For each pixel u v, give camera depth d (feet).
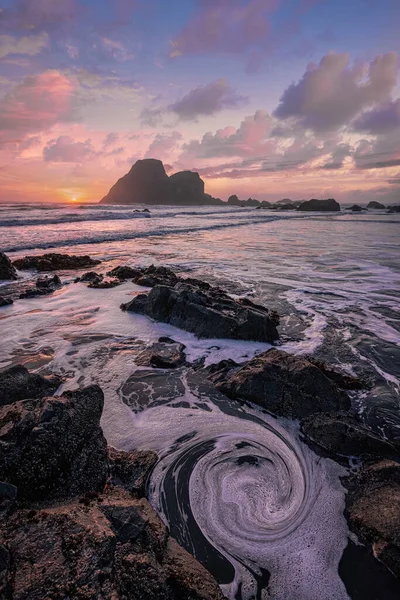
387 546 12.55
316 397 21.38
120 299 43.75
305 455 17.78
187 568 10.89
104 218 163.12
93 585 8.79
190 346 30.76
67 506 12.09
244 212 297.33
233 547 12.95
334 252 84.38
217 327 32.42
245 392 22.13
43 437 13.43
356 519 13.87
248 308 34.94
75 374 25.21
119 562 10.03
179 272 61.11
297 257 77.15
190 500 14.84
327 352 30.40
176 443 18.28
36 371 25.36
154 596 9.51
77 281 52.49
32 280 53.78
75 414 15.20
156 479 15.79
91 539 9.95
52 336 31.99
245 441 18.61
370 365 28.12
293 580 11.86
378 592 11.55
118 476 15.71
